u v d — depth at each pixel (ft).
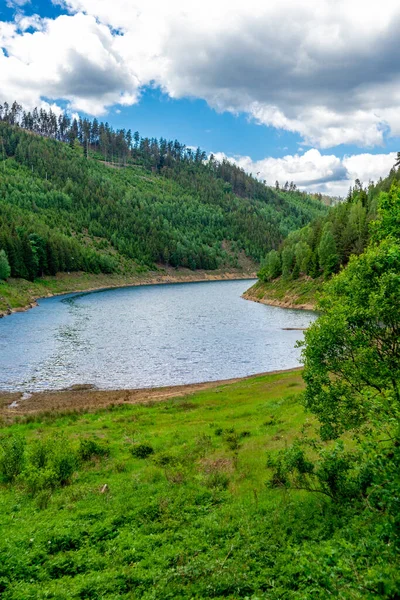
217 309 337.93
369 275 41.70
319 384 44.91
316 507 42.09
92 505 49.65
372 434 37.70
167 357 172.86
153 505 48.80
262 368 154.81
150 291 534.37
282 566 34.04
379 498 33.32
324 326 42.78
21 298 345.72
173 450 70.03
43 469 58.39
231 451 67.15
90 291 521.65
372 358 40.32
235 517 44.57
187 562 36.52
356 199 496.64
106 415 100.99
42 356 173.99
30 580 34.91
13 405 113.50
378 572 24.64
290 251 414.82
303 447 58.44
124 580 34.37
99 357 172.76
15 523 44.96
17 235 452.35
